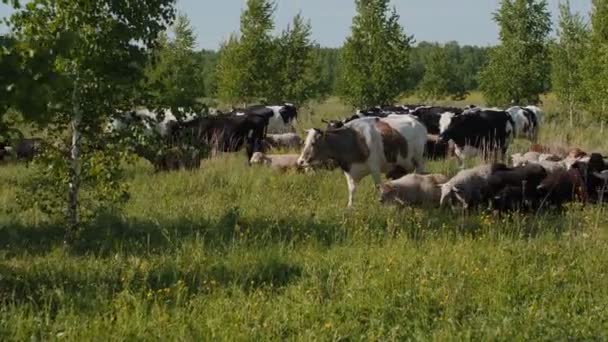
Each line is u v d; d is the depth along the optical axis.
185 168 17.33
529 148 20.08
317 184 15.23
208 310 7.08
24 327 6.58
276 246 9.70
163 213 12.32
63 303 7.33
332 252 9.46
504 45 40.47
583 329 6.49
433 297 7.44
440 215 11.98
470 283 7.93
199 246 9.46
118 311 7.02
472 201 12.21
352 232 10.63
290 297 7.62
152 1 10.34
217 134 22.28
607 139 23.94
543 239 10.16
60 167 10.28
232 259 9.12
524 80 40.03
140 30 10.30
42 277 8.39
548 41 40.28
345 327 6.68
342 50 40.44
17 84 6.89
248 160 20.44
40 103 7.02
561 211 12.77
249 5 43.47
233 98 44.12
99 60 10.04
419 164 14.71
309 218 11.66
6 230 11.08
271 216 11.80
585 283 8.07
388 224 10.59
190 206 12.84
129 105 10.49
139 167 18.70
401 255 9.05
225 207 12.54
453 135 20.22
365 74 39.69
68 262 9.09
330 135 13.69
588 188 13.30
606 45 29.75
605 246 9.51
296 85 44.88
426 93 65.06
